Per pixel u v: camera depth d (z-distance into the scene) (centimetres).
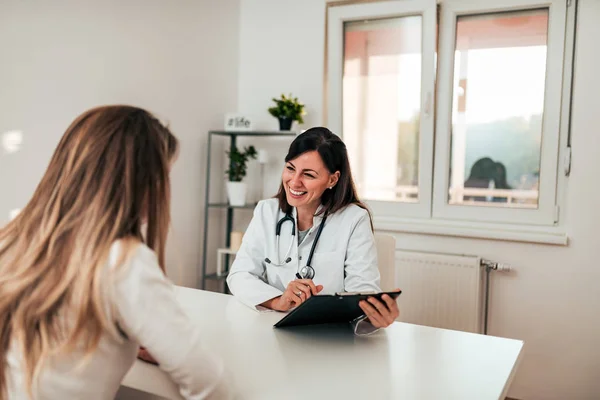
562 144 289
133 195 88
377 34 333
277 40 357
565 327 284
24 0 225
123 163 88
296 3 349
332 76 343
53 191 87
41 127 235
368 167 341
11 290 82
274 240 190
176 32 312
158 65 300
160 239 94
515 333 295
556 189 291
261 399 100
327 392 105
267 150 361
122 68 276
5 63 219
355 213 188
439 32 315
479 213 310
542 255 288
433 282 300
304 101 350
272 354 126
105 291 83
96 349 84
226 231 369
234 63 365
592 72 276
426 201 322
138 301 84
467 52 312
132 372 113
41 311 81
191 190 333
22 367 81
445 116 316
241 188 332
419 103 323
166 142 98
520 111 301
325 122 350
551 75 289
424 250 314
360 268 177
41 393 81
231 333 142
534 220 297
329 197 190
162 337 86
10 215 224
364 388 107
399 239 320
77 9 250
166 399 101
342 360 124
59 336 82
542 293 288
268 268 189
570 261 282
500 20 303
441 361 125
